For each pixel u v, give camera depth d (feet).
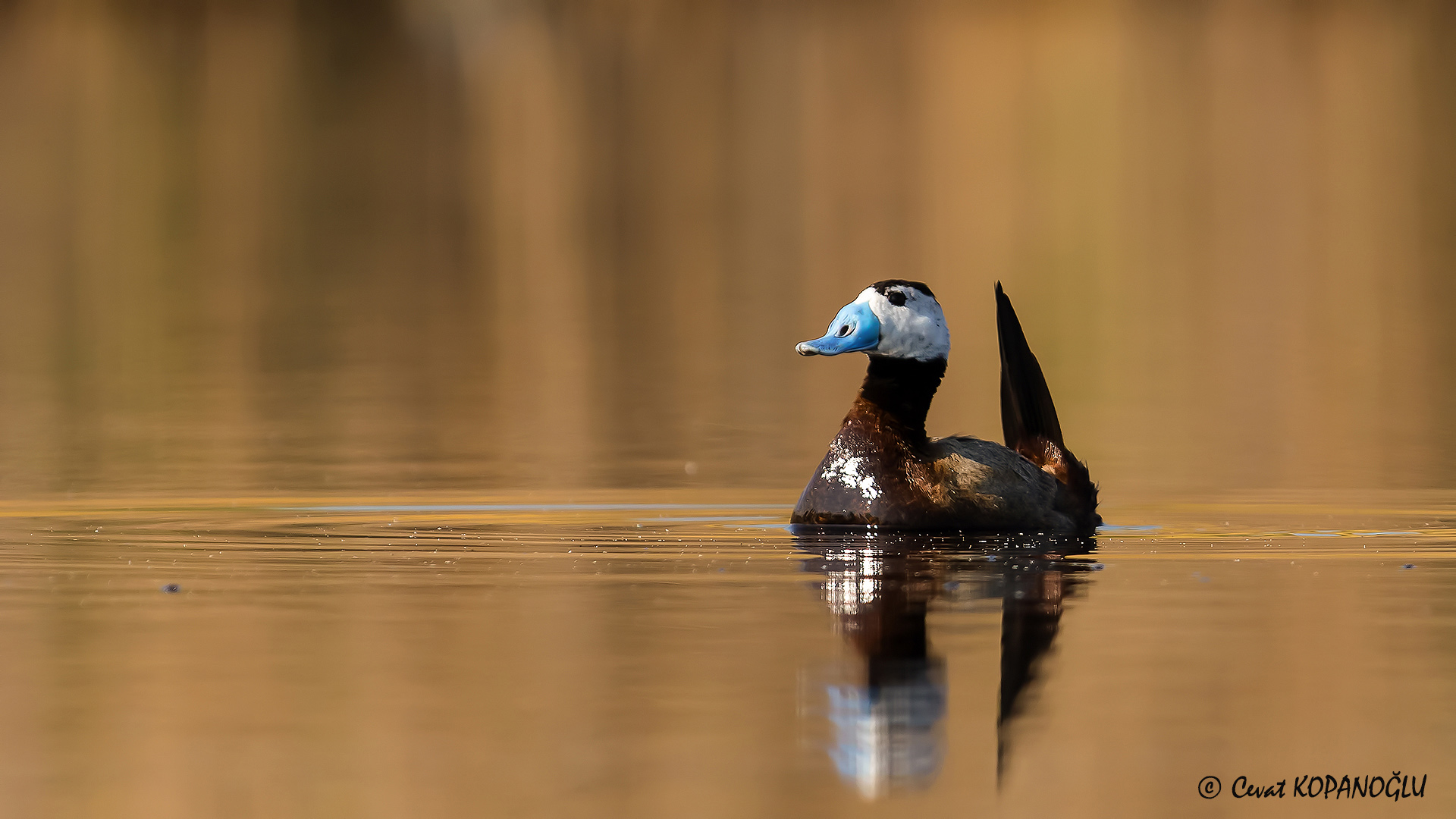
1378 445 47.42
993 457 33.63
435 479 41.81
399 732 19.57
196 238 104.47
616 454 46.24
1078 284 84.12
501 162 137.39
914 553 30.58
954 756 18.74
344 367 64.95
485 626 24.54
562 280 89.92
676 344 70.08
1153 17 187.11
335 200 120.26
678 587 27.40
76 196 119.03
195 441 48.83
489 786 17.81
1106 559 30.12
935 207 110.83
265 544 31.86
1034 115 146.20
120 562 29.94
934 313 33.86
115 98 157.58
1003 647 23.24
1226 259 92.32
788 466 43.91
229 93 164.45
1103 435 49.80
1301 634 23.98
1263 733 19.62
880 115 149.79
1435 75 158.40
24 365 64.95
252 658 22.74
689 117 154.71
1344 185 116.88
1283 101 148.77
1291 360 64.85
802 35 187.01
